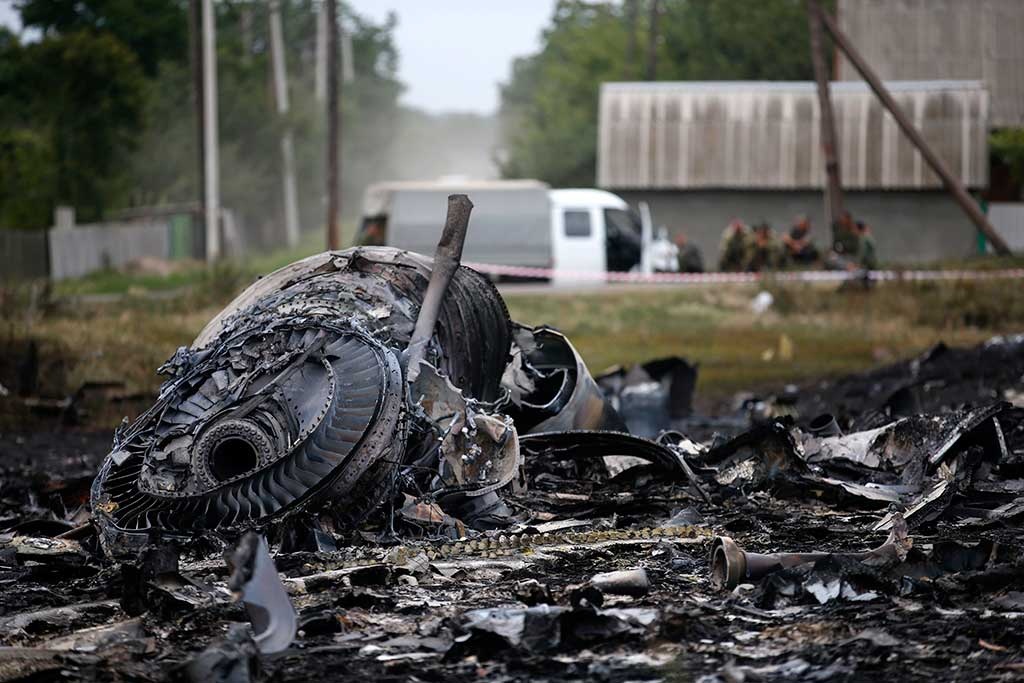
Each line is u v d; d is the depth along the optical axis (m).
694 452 18.16
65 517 16.34
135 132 90.69
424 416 13.53
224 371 13.55
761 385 34.66
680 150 74.38
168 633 10.29
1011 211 74.88
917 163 73.06
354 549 12.60
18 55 86.88
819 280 54.00
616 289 56.28
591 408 18.02
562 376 18.34
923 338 43.12
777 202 74.25
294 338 13.57
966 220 73.62
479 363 15.59
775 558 11.31
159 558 11.20
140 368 33.88
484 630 9.64
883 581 10.79
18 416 28.20
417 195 63.91
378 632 10.16
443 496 13.70
